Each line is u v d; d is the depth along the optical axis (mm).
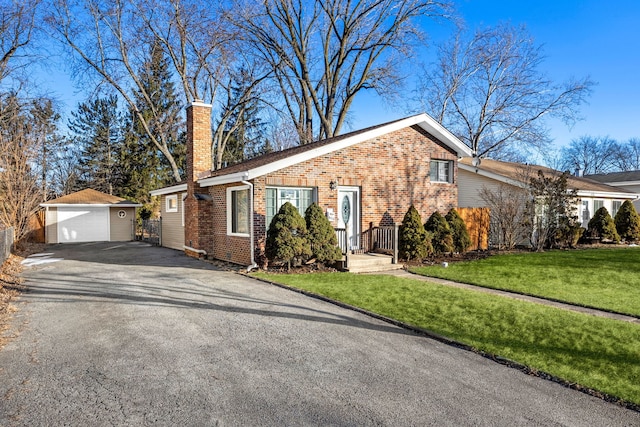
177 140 37969
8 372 4668
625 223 20984
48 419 3629
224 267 12680
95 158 40312
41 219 24656
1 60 23828
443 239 14383
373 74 27562
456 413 3742
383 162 14375
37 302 8141
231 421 3598
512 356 5133
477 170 20328
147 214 31875
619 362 4914
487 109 32125
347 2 26016
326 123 28312
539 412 3768
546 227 16797
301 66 28359
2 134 21359
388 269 12484
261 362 4965
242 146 42906
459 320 6676
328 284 9641
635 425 3545
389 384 4359
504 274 11188
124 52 25359
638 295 8688
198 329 6266
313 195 13148
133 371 4695
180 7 24922
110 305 7824
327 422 3580
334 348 5461
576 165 56500
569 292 8992
